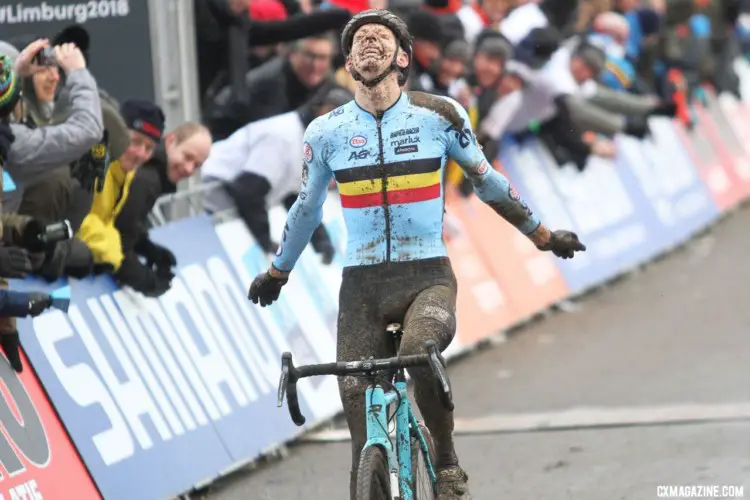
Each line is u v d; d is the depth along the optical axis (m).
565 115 31.47
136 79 20.86
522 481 18.31
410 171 13.46
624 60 36.66
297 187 22.72
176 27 20.97
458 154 13.62
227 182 21.83
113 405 17.44
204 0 22.83
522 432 21.02
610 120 32.03
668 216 39.22
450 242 27.92
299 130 22.39
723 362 24.95
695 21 44.06
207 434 18.92
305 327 22.48
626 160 37.56
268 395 20.70
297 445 21.06
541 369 25.47
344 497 18.14
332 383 22.59
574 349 27.11
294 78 23.59
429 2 26.91
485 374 25.36
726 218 44.41
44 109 17.03
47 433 16.17
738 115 48.94
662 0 42.66
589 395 23.09
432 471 13.97
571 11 33.69
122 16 20.75
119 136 17.47
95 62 20.81
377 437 12.76
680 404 22.00
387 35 13.41
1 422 15.40
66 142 16.03
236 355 20.39
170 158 18.62
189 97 21.23
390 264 13.61
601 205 35.03
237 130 23.05
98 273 18.08
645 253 36.72
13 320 15.95
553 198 32.59
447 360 26.66
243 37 23.06
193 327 19.75
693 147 43.28
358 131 13.51
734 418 20.88
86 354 17.42
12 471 15.21
